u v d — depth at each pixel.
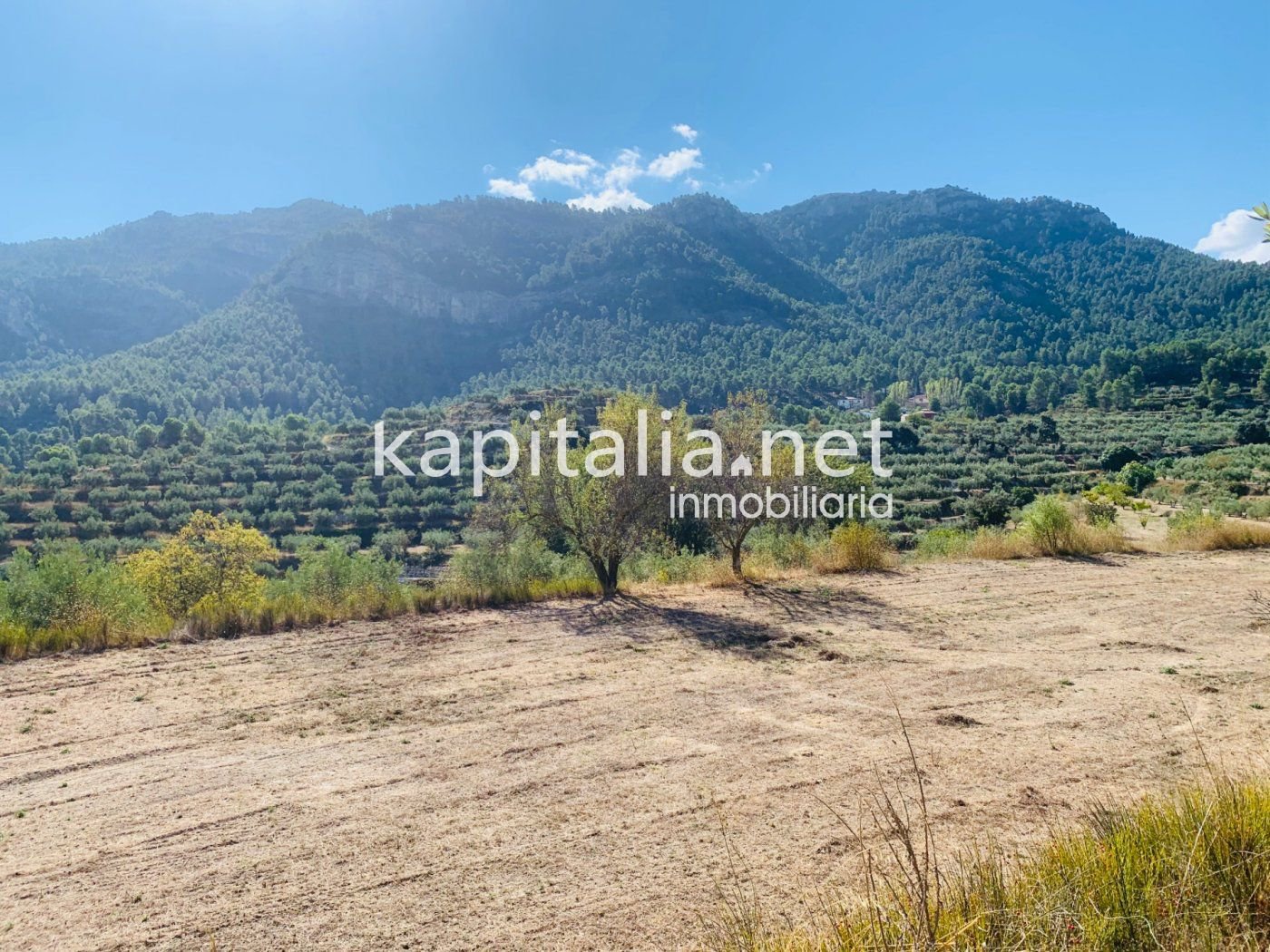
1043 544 14.42
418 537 60.97
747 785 4.43
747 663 7.05
